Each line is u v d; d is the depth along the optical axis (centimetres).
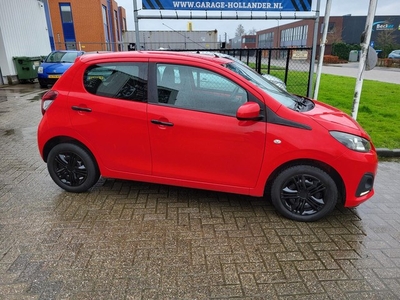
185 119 335
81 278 256
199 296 239
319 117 328
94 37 3075
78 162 389
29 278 255
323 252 292
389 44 4106
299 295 241
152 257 282
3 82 1546
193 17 764
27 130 720
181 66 339
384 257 285
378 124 739
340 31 5078
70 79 370
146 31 2188
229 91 329
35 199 387
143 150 355
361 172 317
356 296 240
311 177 327
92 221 339
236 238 312
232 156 332
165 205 375
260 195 343
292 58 988
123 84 353
